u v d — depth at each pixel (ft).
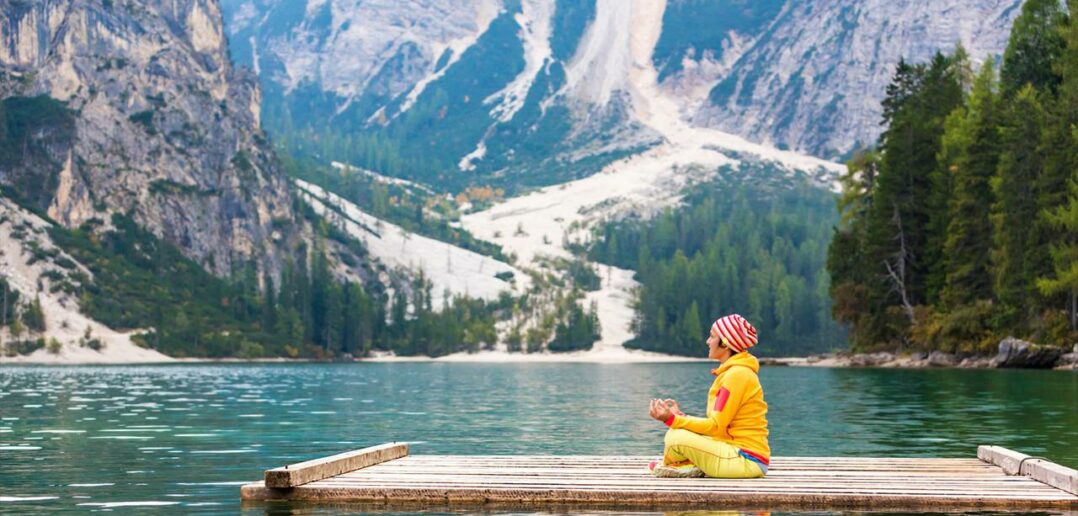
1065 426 93.86
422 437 87.71
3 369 406.82
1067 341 275.80
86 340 643.04
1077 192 278.46
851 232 383.24
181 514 45.14
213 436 87.81
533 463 58.13
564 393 185.26
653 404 52.37
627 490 47.32
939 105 361.92
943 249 328.90
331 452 74.28
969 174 313.73
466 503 47.75
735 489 47.96
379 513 44.93
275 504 47.93
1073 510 45.52
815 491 47.44
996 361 276.41
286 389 201.05
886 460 59.00
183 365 542.16
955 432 88.53
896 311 343.05
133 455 71.87
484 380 274.98
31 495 51.78
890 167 350.43
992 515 44.29
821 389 170.60
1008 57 339.57
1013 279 290.35
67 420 106.73
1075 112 291.79
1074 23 300.81
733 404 51.11
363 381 260.62
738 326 51.62
